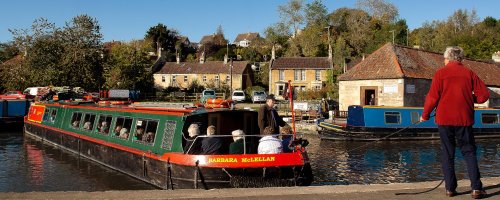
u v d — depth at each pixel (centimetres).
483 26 9456
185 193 654
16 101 3594
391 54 3731
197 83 7181
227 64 7600
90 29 5597
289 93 1215
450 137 598
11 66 5566
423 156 2220
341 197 629
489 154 2297
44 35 5500
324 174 1778
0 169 1856
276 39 9675
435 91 594
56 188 1517
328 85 5878
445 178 614
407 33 9019
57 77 5334
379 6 10044
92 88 5616
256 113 1350
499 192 633
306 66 6856
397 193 642
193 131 1284
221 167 1156
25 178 1684
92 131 1984
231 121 1338
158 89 6975
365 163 2025
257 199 627
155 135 1450
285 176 1155
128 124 1692
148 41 10812
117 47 6531
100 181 1586
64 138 2319
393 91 3500
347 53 7619
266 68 7644
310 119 3572
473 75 590
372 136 2778
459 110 581
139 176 1524
